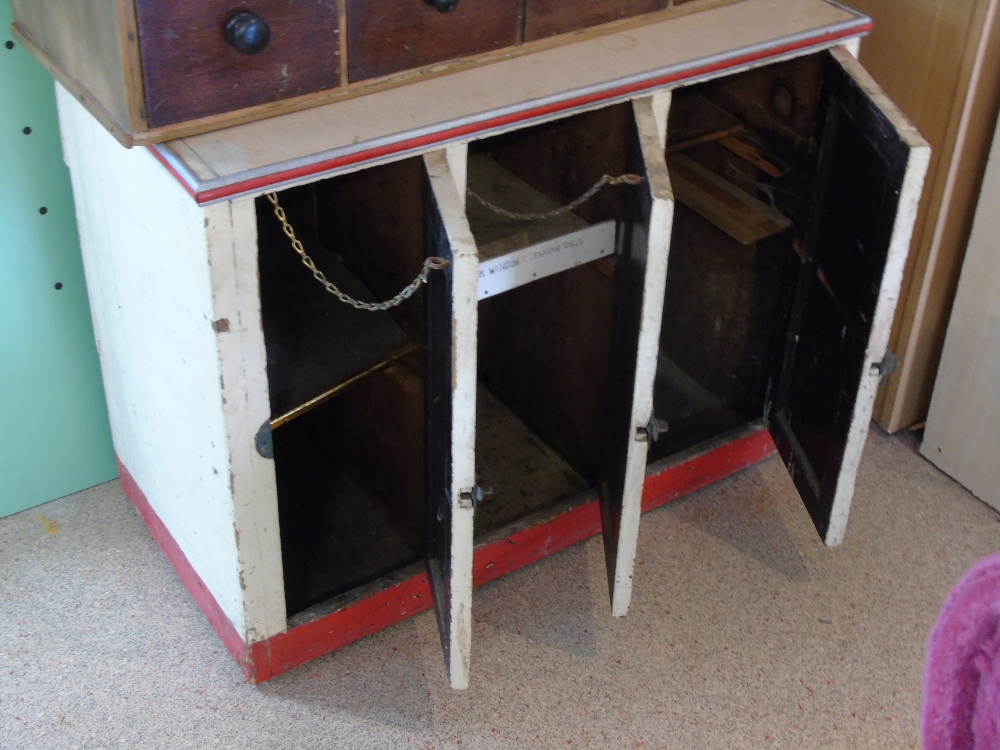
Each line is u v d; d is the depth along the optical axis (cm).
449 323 140
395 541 197
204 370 147
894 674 182
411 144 142
